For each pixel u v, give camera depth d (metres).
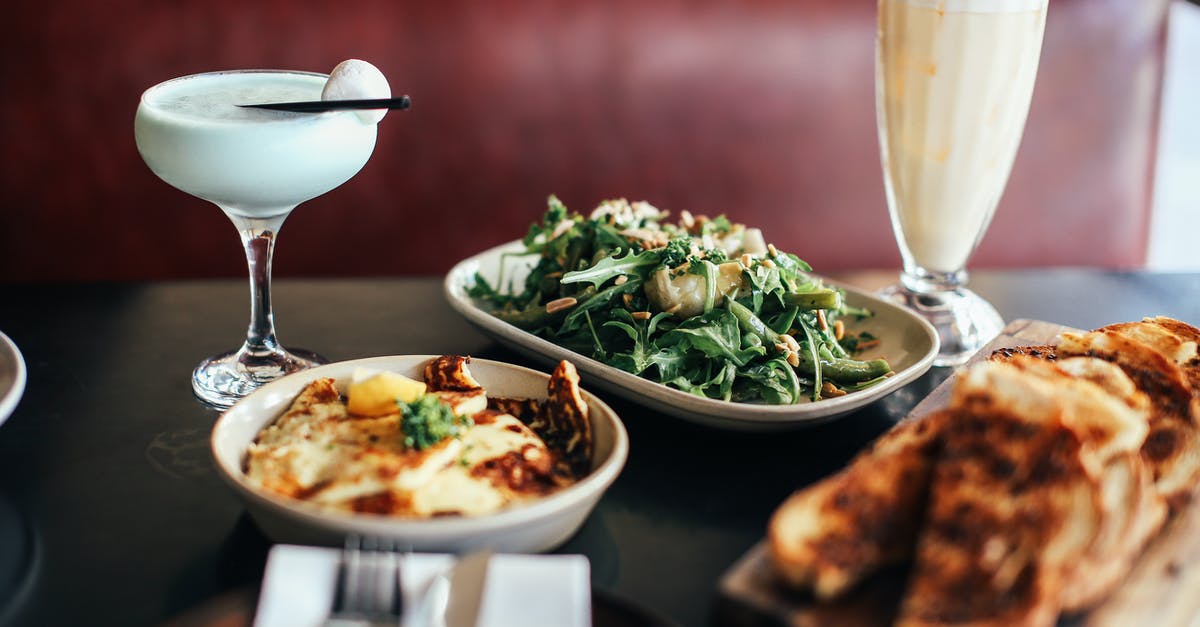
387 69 1.45
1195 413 0.59
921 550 0.50
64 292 0.84
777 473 0.64
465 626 0.49
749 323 0.71
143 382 0.71
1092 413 0.54
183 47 1.40
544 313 0.75
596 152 1.52
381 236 1.53
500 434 0.58
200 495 0.61
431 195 1.52
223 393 0.69
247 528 0.59
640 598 0.55
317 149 0.66
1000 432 0.52
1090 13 1.50
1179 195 1.71
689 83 1.50
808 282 0.75
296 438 0.57
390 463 0.54
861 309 0.76
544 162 1.52
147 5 1.38
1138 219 1.60
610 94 1.50
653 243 0.76
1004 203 1.59
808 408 0.62
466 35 1.45
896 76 0.76
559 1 1.45
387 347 0.77
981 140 0.76
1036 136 1.55
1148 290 0.89
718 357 0.70
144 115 0.67
